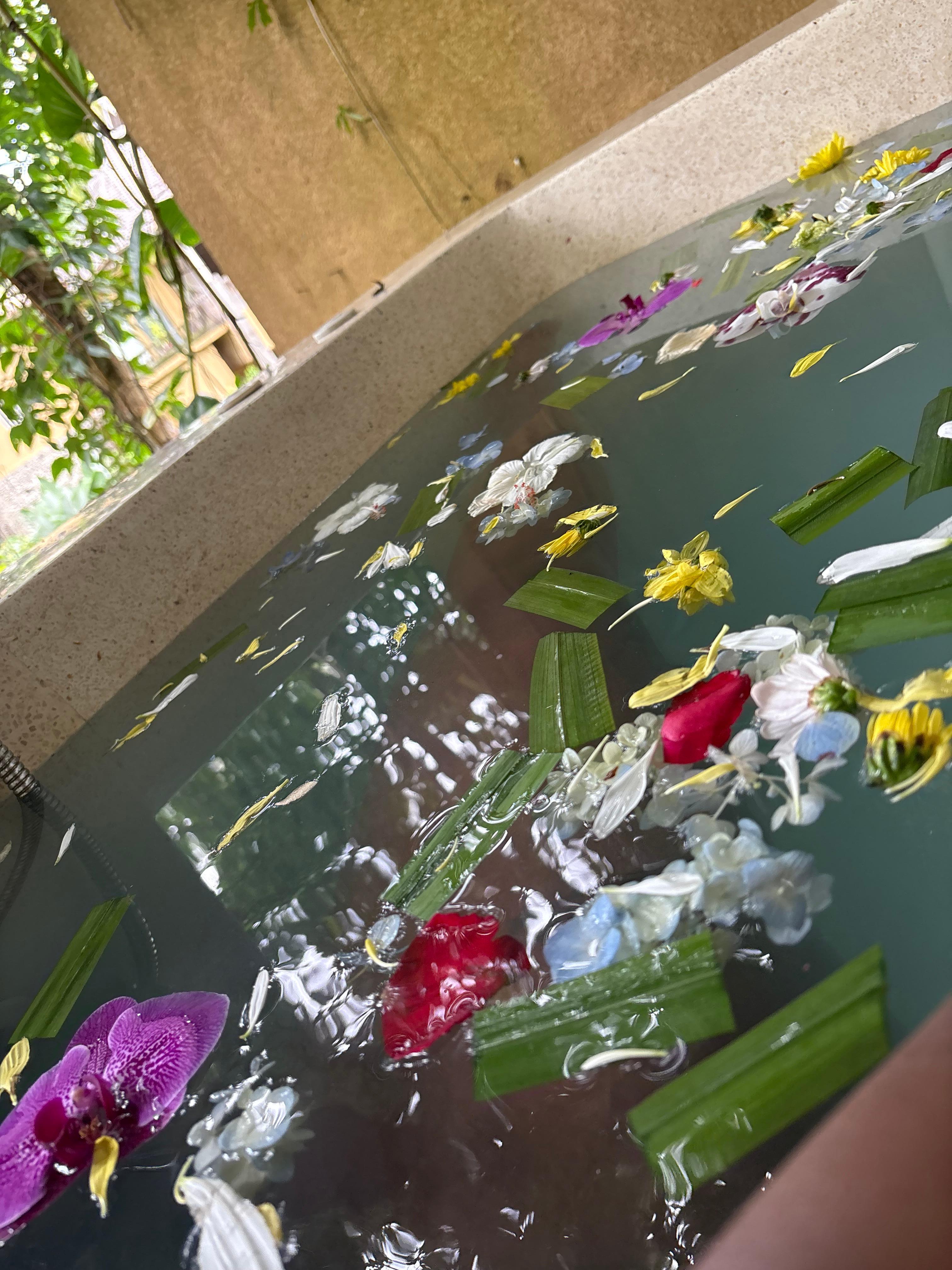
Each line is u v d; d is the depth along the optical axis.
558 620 1.01
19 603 1.40
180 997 0.82
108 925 0.98
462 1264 0.51
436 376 1.95
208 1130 0.67
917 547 0.78
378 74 2.47
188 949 0.88
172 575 1.55
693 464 1.15
